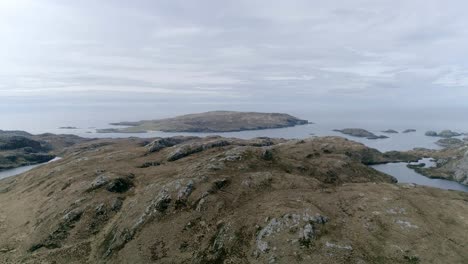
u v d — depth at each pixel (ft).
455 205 251.39
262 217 226.38
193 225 236.22
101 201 295.48
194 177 293.43
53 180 379.96
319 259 183.21
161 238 228.02
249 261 192.75
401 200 253.65
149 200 275.80
